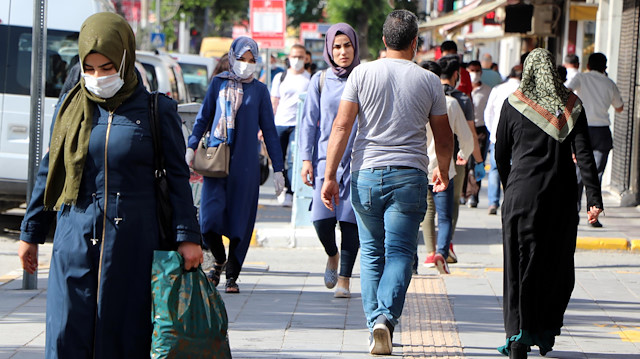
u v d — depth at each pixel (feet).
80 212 43.16
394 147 60.13
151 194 43.70
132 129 43.14
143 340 43.29
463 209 145.48
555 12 187.73
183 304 42.60
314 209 77.87
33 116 81.66
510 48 310.86
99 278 42.75
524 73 59.52
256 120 80.53
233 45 80.53
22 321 70.23
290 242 111.34
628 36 143.02
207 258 86.28
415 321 71.72
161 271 42.83
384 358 60.75
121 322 43.06
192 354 42.55
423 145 60.90
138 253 43.14
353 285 86.43
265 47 162.81
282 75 144.77
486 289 85.20
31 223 44.75
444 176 62.39
